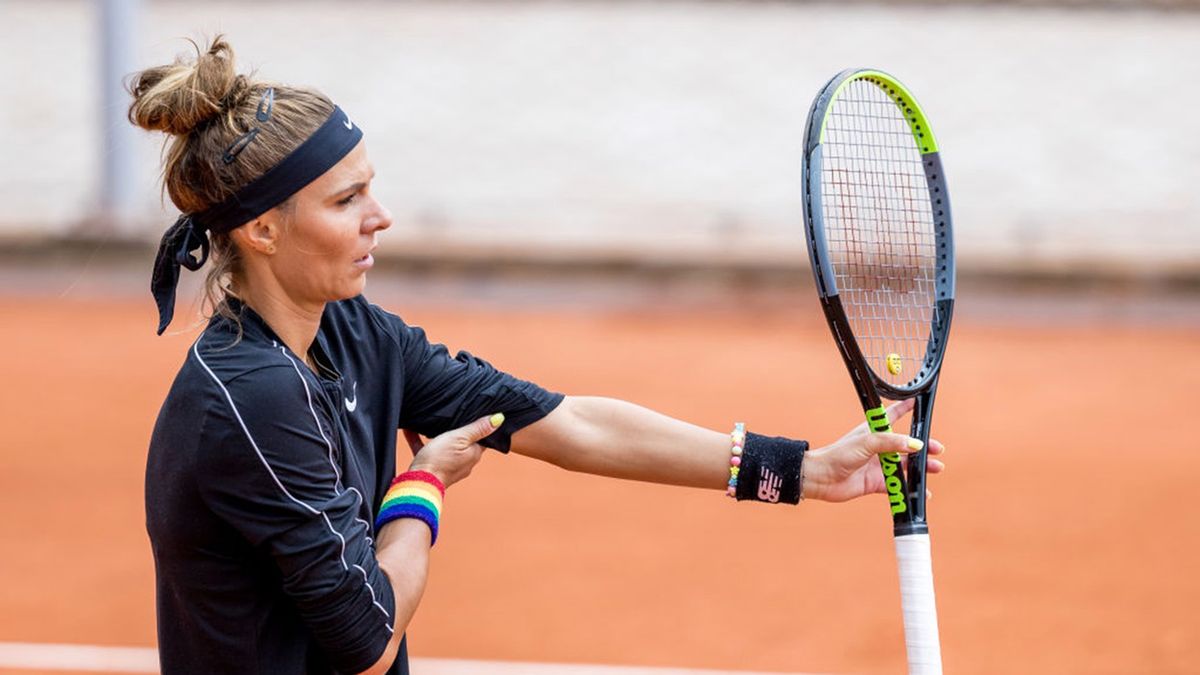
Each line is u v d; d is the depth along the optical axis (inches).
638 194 2659.9
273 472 291.7
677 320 1824.6
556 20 4047.7
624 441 354.3
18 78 3447.3
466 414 347.6
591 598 816.3
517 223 2439.7
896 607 800.9
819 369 1501.0
